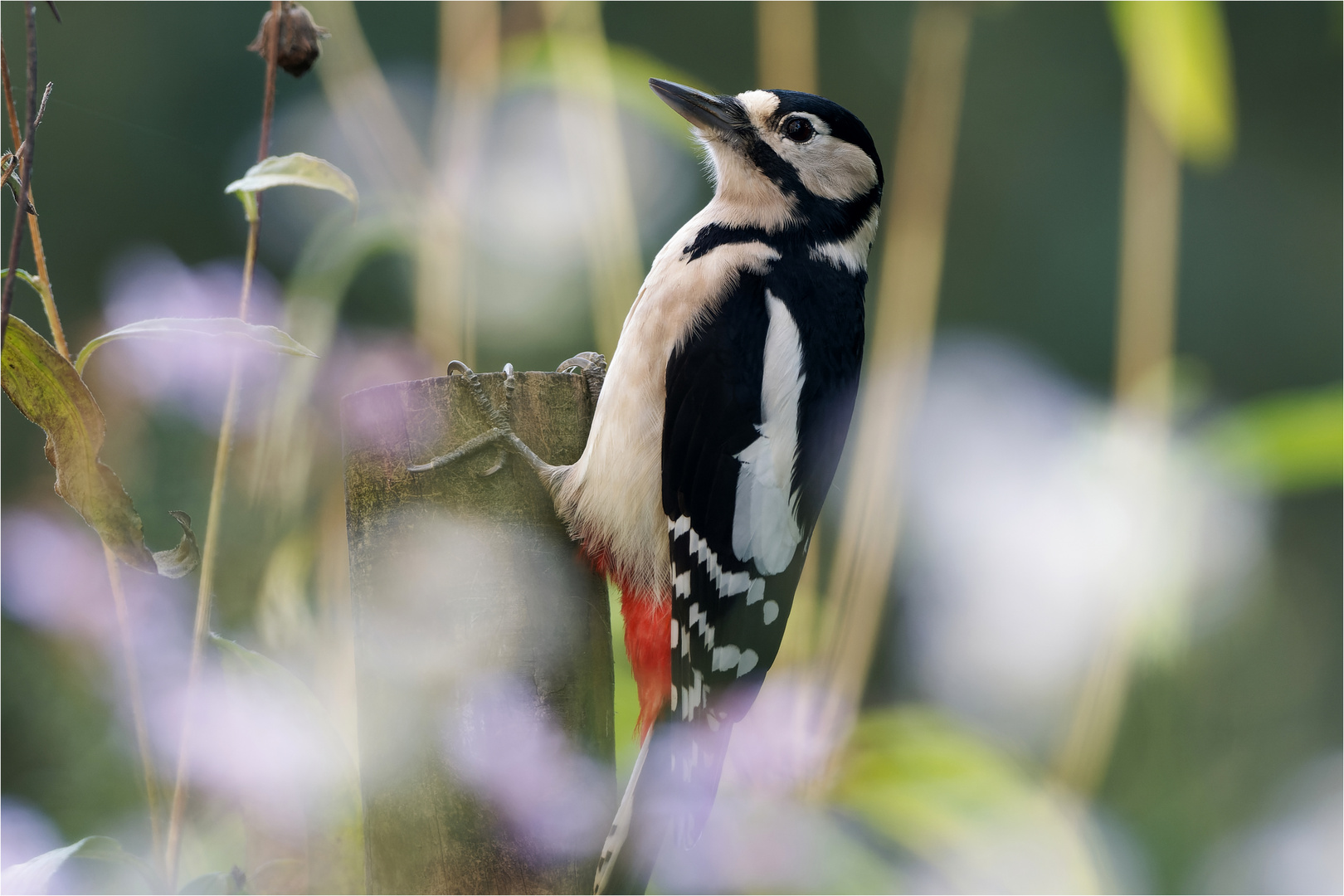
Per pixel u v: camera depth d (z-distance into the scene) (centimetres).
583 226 720
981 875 657
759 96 631
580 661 448
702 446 536
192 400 629
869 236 639
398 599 427
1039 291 1533
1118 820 866
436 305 665
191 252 1262
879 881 665
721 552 534
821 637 684
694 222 622
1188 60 715
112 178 1245
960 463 884
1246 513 968
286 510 575
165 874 425
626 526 516
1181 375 757
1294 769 979
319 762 456
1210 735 930
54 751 677
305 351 401
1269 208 1586
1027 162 1545
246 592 615
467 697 418
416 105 1011
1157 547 699
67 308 1166
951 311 1520
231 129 1295
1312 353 1563
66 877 465
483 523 444
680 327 550
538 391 483
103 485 389
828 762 659
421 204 669
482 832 409
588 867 434
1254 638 1000
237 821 584
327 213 956
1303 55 1594
